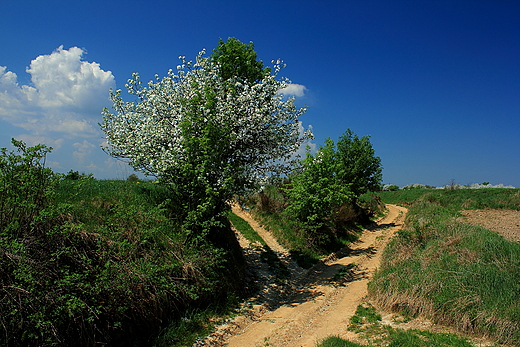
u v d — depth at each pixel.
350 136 31.16
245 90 12.21
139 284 7.15
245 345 7.64
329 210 18.89
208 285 9.10
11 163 6.31
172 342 7.19
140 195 11.03
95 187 10.87
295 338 7.99
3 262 5.69
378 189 31.05
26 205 6.22
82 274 6.63
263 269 14.16
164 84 12.19
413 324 7.98
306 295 11.97
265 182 12.76
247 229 19.23
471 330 7.25
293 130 13.77
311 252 17.30
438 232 12.93
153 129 10.95
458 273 8.71
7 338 5.21
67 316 5.91
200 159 10.19
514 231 15.17
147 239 8.67
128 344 6.64
